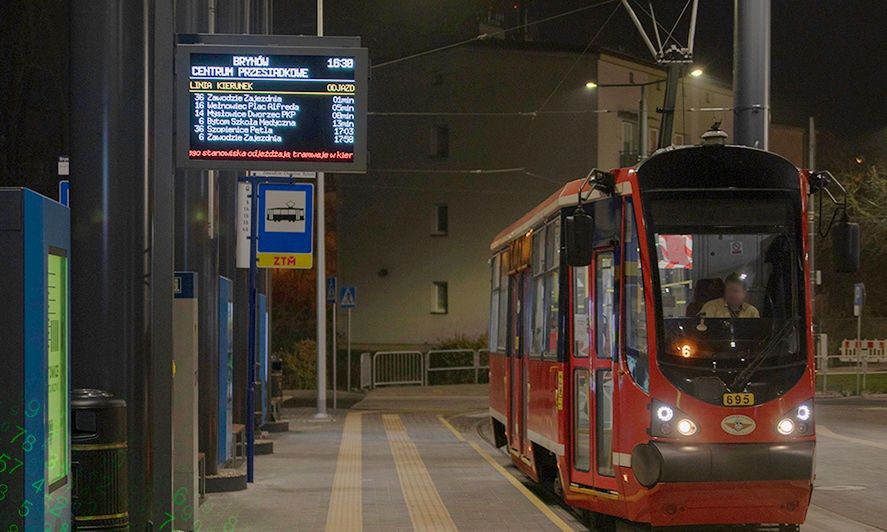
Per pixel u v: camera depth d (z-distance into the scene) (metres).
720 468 10.43
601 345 11.65
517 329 16.55
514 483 15.42
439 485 15.23
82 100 9.34
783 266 10.98
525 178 51.66
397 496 14.13
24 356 7.13
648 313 10.84
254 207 16.03
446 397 37.81
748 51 15.18
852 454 19.48
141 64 9.47
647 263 10.91
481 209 52.56
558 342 12.77
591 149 50.34
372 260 54.34
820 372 40.66
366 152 10.77
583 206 12.12
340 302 33.66
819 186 11.38
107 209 9.29
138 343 9.33
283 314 53.25
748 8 15.17
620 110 49.72
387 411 31.88
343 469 17.22
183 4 14.60
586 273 12.12
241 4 18.59
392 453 19.84
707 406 10.57
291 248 16.73
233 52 10.68
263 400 24.36
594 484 11.78
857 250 11.11
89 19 9.35
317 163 10.77
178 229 14.44
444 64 52.62
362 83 10.80
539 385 14.14
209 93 10.67
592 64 50.31
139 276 9.37
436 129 53.22
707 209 11.05
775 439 10.58
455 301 53.31
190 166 10.65
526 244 15.73
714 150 11.12
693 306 10.85
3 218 7.12
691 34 18.36
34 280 7.26
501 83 51.78
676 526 11.07
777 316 10.88
